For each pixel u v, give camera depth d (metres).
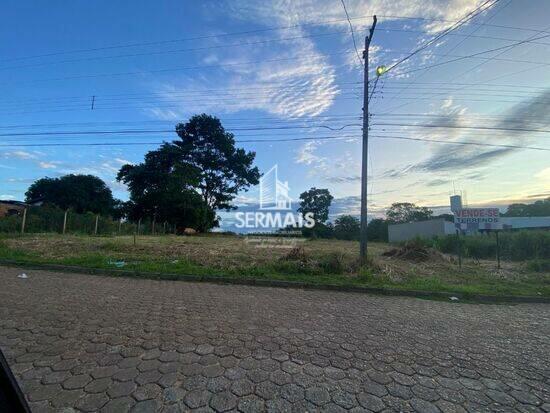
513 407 2.58
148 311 5.05
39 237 15.13
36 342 3.63
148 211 36.22
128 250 12.32
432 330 4.59
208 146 40.22
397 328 4.62
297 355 3.48
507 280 9.36
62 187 46.19
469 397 2.71
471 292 7.39
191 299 6.05
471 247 17.66
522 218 39.72
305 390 2.74
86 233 21.09
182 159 38.69
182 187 34.81
